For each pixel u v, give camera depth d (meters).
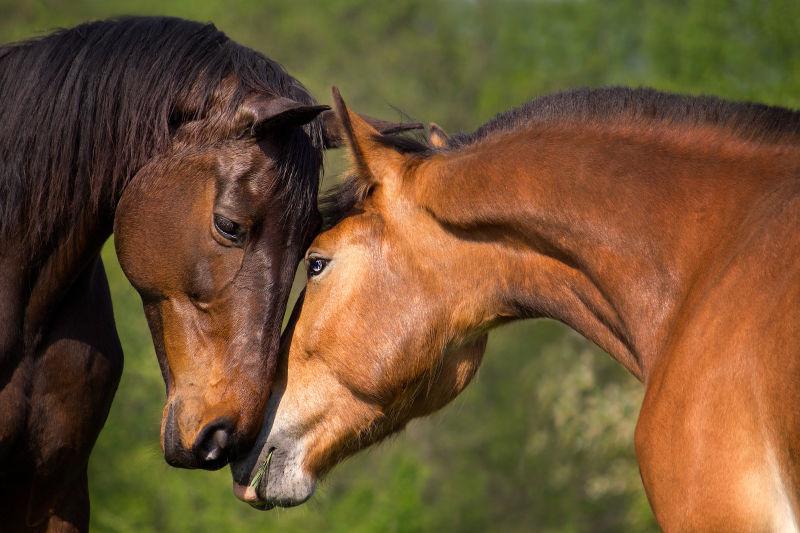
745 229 6.97
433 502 40.38
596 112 7.89
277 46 49.72
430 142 8.93
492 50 53.16
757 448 6.42
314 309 8.35
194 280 8.15
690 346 6.86
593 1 42.59
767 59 31.20
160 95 8.35
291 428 8.38
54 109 8.48
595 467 38.16
